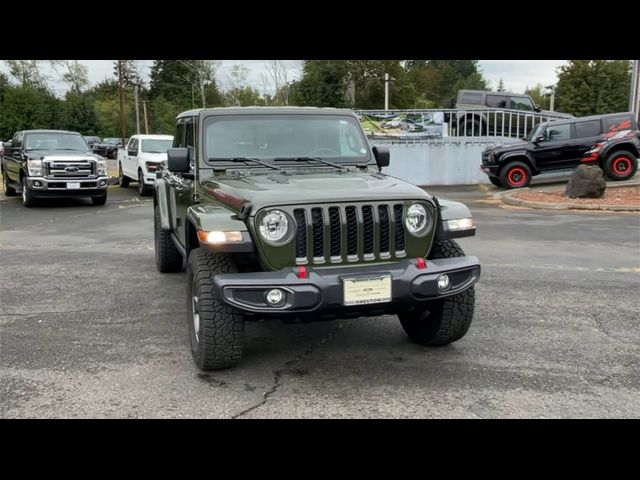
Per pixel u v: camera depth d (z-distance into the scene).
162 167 7.79
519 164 18.97
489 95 25.62
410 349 4.93
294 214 4.07
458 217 4.48
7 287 7.08
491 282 7.15
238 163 5.30
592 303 6.25
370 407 3.88
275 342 5.12
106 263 8.45
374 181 4.74
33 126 49.84
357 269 4.10
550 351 4.87
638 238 10.30
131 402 3.96
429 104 68.62
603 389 4.14
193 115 5.66
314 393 4.10
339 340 5.17
